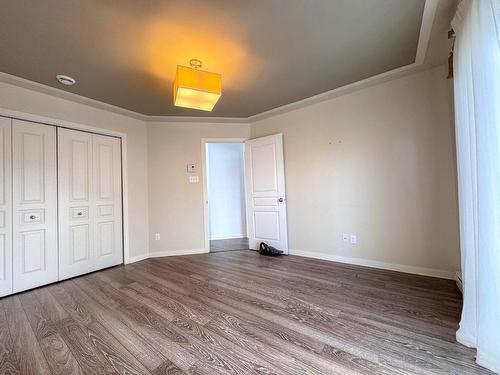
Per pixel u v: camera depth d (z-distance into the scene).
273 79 2.80
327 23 1.89
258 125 4.20
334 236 3.34
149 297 2.30
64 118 2.96
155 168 3.97
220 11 1.71
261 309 2.00
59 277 2.85
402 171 2.79
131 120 3.74
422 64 2.52
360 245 3.11
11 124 2.56
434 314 1.84
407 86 2.75
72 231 3.01
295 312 1.93
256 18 1.80
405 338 1.55
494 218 1.26
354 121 3.14
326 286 2.46
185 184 4.07
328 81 2.87
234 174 5.77
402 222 2.80
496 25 1.14
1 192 2.47
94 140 3.31
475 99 1.30
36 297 2.38
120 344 1.57
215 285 2.57
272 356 1.42
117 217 3.53
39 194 2.74
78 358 1.44
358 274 2.77
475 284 1.46
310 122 3.56
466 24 1.45
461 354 1.39
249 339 1.59
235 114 3.91
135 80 2.65
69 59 2.22
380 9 1.76
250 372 1.30
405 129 2.77
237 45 2.13
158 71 2.48
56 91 2.78
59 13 1.67
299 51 2.26
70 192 3.02
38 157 2.75
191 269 3.17
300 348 1.49
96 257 3.24
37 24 1.76
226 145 5.74
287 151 3.84
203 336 1.63
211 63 2.41
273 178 3.92
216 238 5.54
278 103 3.49
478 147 1.30
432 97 2.60
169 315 1.93
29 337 1.67
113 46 2.06
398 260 2.83
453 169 2.50
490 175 1.25
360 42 2.15
